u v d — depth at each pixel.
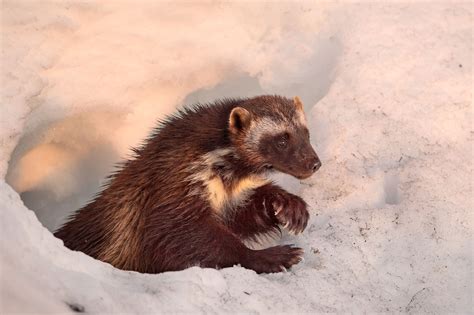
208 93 13.05
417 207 9.71
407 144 10.85
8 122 10.80
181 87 12.72
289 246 8.86
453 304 8.63
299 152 9.37
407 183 10.14
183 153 9.08
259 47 12.95
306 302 7.89
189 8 13.12
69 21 12.38
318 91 12.46
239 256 8.75
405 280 8.84
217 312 7.16
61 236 9.88
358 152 10.77
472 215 9.68
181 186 8.90
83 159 12.48
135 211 9.23
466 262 9.12
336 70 12.13
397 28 12.44
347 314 8.04
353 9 12.88
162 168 9.12
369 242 9.20
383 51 12.09
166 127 9.62
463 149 10.77
